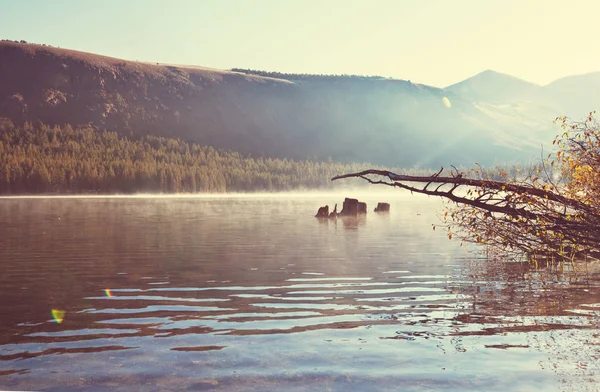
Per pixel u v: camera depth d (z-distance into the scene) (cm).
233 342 941
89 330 1016
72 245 2466
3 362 842
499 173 1324
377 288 1431
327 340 954
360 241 2686
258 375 788
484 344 927
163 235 3000
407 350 898
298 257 2069
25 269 1748
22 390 738
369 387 746
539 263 1866
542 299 1281
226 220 4419
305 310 1176
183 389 741
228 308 1195
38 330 1015
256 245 2494
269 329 1023
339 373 796
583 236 1267
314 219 4581
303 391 734
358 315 1133
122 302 1255
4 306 1211
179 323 1066
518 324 1055
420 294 1349
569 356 862
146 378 778
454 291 1386
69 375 791
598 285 1459
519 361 843
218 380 771
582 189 1328
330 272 1700
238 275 1641
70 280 1545
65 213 5544
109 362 842
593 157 1306
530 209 1266
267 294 1351
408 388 742
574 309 1176
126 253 2178
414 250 2298
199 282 1516
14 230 3328
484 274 1656
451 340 949
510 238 1373
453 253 2191
